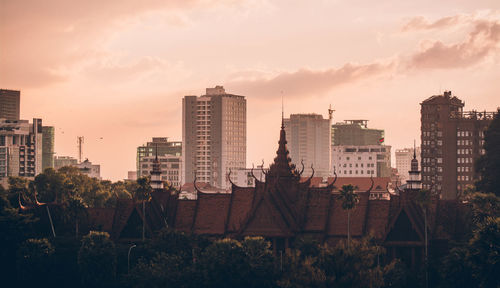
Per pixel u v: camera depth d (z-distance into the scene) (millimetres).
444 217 196625
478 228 171625
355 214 199250
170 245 186250
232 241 172125
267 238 197250
